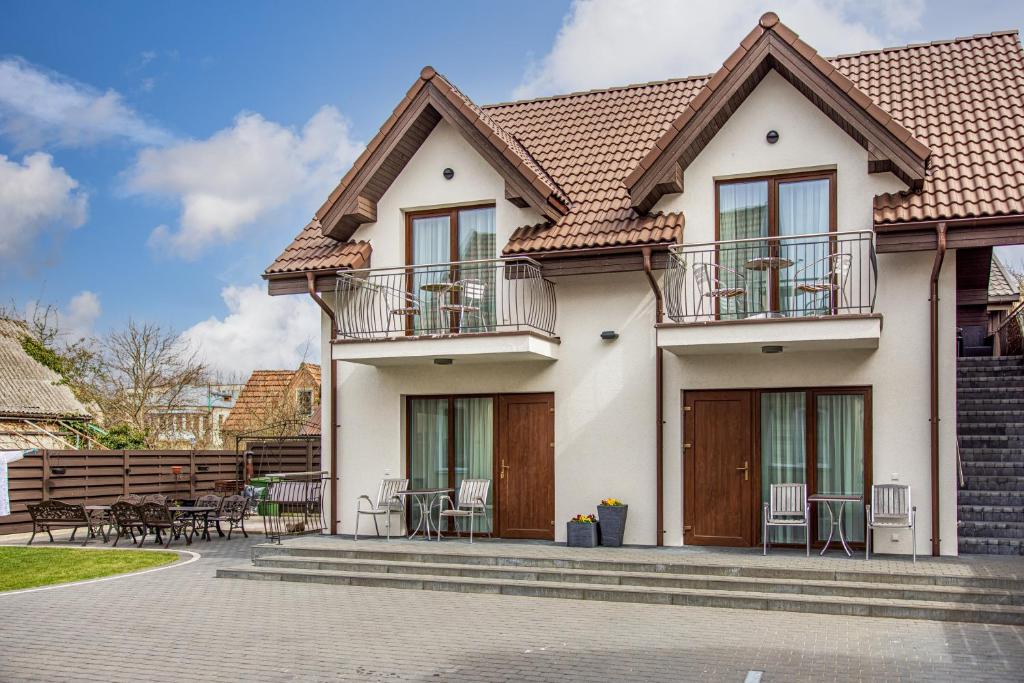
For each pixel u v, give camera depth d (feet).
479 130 47.21
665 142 43.80
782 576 36.47
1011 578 33.63
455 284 46.03
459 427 50.37
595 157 51.83
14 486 59.82
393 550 43.04
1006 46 50.16
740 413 44.68
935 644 28.32
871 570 35.70
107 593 38.58
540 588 37.37
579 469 46.93
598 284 47.16
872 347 42.11
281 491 54.95
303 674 25.68
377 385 51.39
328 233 50.70
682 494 45.14
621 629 30.89
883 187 42.88
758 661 26.37
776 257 42.11
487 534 49.08
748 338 40.78
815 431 43.65
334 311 51.55
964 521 42.55
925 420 41.42
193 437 116.57
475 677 25.14
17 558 48.67
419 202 51.03
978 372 56.75
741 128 45.39
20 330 100.48
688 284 45.80
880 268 42.32
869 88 49.85
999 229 38.83
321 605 35.81
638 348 46.24
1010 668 25.48
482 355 45.75
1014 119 44.21
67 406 89.40
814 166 44.06
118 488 66.54
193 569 45.24
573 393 47.32
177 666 26.71
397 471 50.67
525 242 46.55
